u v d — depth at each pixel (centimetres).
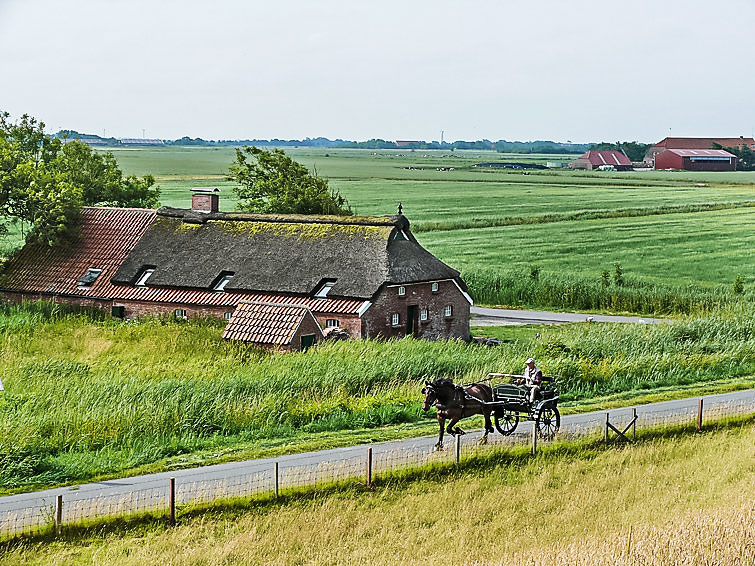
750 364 4619
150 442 3042
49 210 6334
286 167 8106
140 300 5781
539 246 11225
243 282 5625
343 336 5112
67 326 5241
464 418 3419
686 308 7125
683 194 17262
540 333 5950
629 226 12975
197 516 2431
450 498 2620
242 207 8219
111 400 3331
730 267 9706
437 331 5753
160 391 3412
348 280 5403
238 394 3481
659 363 4378
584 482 2794
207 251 5928
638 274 9150
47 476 2723
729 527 2222
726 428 3425
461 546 2291
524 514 2527
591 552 2105
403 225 5666
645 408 3691
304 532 2342
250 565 2170
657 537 2175
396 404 3538
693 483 2803
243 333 4753
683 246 11194
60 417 3120
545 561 2069
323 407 3419
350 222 5706
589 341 4722
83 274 6144
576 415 3559
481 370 4028
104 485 2664
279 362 4047
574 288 7519
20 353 4500
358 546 2297
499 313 7119
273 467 2831
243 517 2439
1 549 2212
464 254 10531
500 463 2950
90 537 2298
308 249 5672
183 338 4806
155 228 6253
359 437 3188
